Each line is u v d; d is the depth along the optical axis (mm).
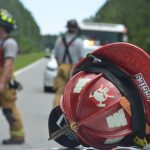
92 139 3578
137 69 3562
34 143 12281
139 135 3580
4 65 11352
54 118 3984
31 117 16906
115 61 3635
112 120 3521
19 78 38469
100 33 30328
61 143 3934
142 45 62062
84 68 3738
